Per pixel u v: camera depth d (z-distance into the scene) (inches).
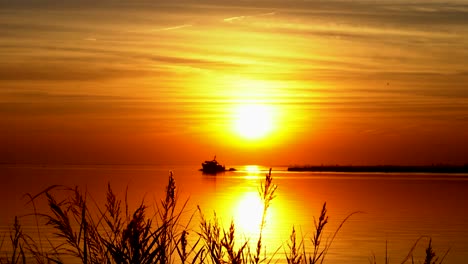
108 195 129.0
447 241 1234.6
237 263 133.7
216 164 7165.4
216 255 133.6
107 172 6471.5
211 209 1505.9
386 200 2679.6
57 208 121.7
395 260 911.0
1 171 6530.5
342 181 5206.7
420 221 1721.2
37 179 3909.9
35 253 128.5
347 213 1923.0
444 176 7377.0
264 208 138.6
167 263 128.0
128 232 122.3
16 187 2620.6
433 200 2709.2
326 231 1328.7
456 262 978.1
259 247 137.9
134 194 1761.8
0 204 1266.0
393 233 1370.6
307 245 559.8
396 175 7775.6
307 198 2723.9
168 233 131.0
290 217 1598.2
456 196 3009.4
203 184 3777.1
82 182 3282.5
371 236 1269.7
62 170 7283.5
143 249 122.8
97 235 126.0
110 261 122.5
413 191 3486.7
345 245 1079.6
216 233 137.0
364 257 946.1
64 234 122.8
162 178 4252.0
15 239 127.6
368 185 4340.6
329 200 2583.7
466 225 1610.5
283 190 3481.8
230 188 3184.1
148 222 127.1
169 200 132.5
